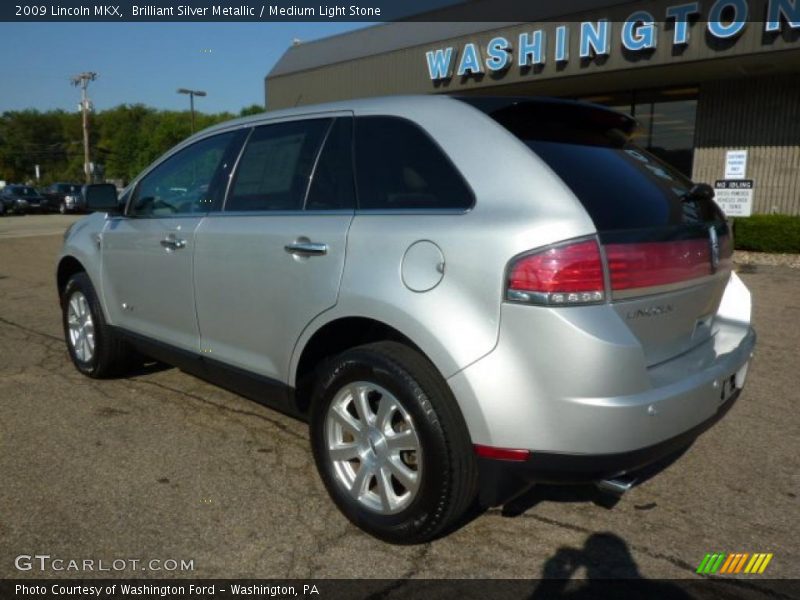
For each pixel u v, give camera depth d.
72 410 4.15
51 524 2.83
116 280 4.30
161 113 98.88
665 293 2.52
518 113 2.76
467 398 2.36
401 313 2.53
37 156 106.06
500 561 2.63
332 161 3.08
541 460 2.31
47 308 7.55
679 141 14.52
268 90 19.92
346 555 2.66
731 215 11.62
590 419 2.23
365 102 3.10
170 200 3.98
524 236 2.29
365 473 2.75
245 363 3.38
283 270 3.06
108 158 92.69
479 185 2.51
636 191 2.63
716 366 2.68
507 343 2.30
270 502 3.05
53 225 22.89
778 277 9.66
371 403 2.79
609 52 12.47
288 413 3.31
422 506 2.52
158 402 4.31
